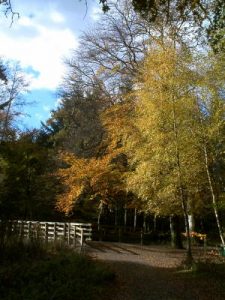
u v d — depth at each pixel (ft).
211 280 45.27
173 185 63.62
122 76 94.43
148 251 78.23
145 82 63.16
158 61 58.49
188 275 49.21
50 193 101.91
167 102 57.62
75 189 90.22
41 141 129.70
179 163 58.85
